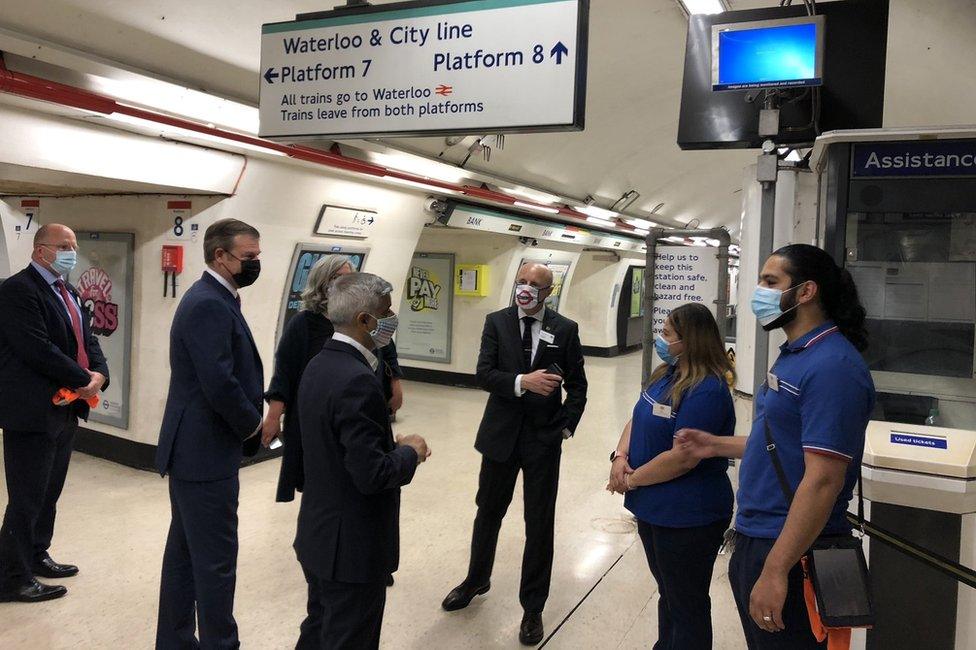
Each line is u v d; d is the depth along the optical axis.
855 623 1.85
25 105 3.95
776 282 2.09
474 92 2.88
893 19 5.04
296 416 3.35
